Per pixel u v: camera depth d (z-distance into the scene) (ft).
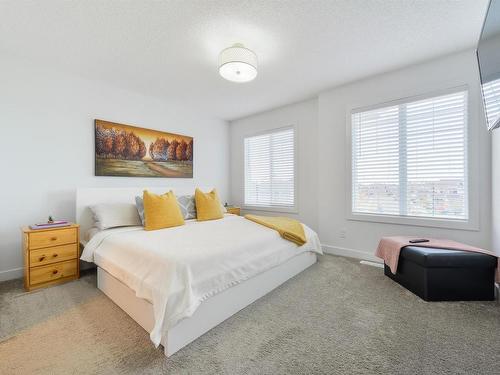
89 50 7.58
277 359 4.38
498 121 5.16
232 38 7.00
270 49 7.59
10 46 7.33
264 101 12.29
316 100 11.85
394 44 7.38
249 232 7.81
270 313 5.95
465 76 7.79
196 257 5.26
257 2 5.64
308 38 7.04
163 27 6.49
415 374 3.99
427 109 8.61
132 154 10.89
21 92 8.16
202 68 8.80
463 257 6.37
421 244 7.27
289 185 13.04
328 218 11.07
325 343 4.81
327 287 7.42
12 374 4.03
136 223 9.21
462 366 4.14
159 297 4.62
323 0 5.59
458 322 5.44
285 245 7.85
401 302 6.43
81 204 9.12
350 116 10.30
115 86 10.38
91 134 9.75
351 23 6.40
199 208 10.41
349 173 10.36
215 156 14.87
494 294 6.39
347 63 8.54
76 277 8.08
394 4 5.74
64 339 4.93
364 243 10.11
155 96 11.59
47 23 6.28
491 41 4.92
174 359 4.38
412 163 8.95
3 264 7.87
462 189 7.99
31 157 8.37
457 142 8.05
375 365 4.20
